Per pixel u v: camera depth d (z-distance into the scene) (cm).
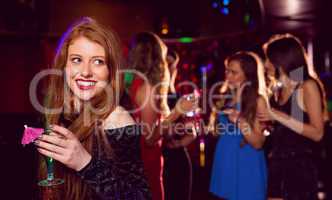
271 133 253
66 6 634
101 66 112
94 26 112
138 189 101
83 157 99
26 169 121
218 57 616
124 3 659
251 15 547
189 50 634
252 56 269
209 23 646
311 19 515
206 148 476
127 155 104
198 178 482
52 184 106
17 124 134
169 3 646
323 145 383
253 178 255
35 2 596
